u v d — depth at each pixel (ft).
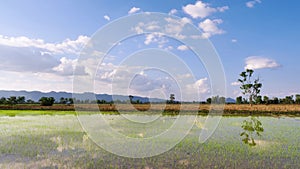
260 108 82.17
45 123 44.73
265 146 26.86
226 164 20.27
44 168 19.24
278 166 19.94
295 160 21.53
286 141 29.81
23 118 54.39
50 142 27.78
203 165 20.02
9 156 22.26
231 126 43.37
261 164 20.42
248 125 45.21
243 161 21.11
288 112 75.97
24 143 27.25
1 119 52.11
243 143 28.22
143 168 19.27
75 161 20.89
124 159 21.44
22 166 19.63
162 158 21.79
